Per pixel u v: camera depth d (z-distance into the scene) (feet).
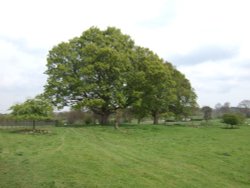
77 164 58.03
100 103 161.38
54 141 96.17
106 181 46.83
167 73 180.14
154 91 178.09
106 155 70.95
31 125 170.91
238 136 136.26
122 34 182.91
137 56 178.50
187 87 236.63
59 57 173.27
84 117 221.66
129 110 213.46
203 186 48.70
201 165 64.90
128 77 169.78
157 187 45.55
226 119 193.16
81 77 169.17
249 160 73.67
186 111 234.79
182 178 52.42
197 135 137.59
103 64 161.07
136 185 45.83
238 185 51.37
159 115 227.20
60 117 225.56
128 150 82.23
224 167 64.23
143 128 158.81
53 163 57.82
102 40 175.52
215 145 101.14
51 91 169.07
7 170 50.96
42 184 43.34
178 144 100.63
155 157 72.02
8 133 120.26
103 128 152.46
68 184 44.09
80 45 177.68
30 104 132.57
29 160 60.13
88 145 88.84
